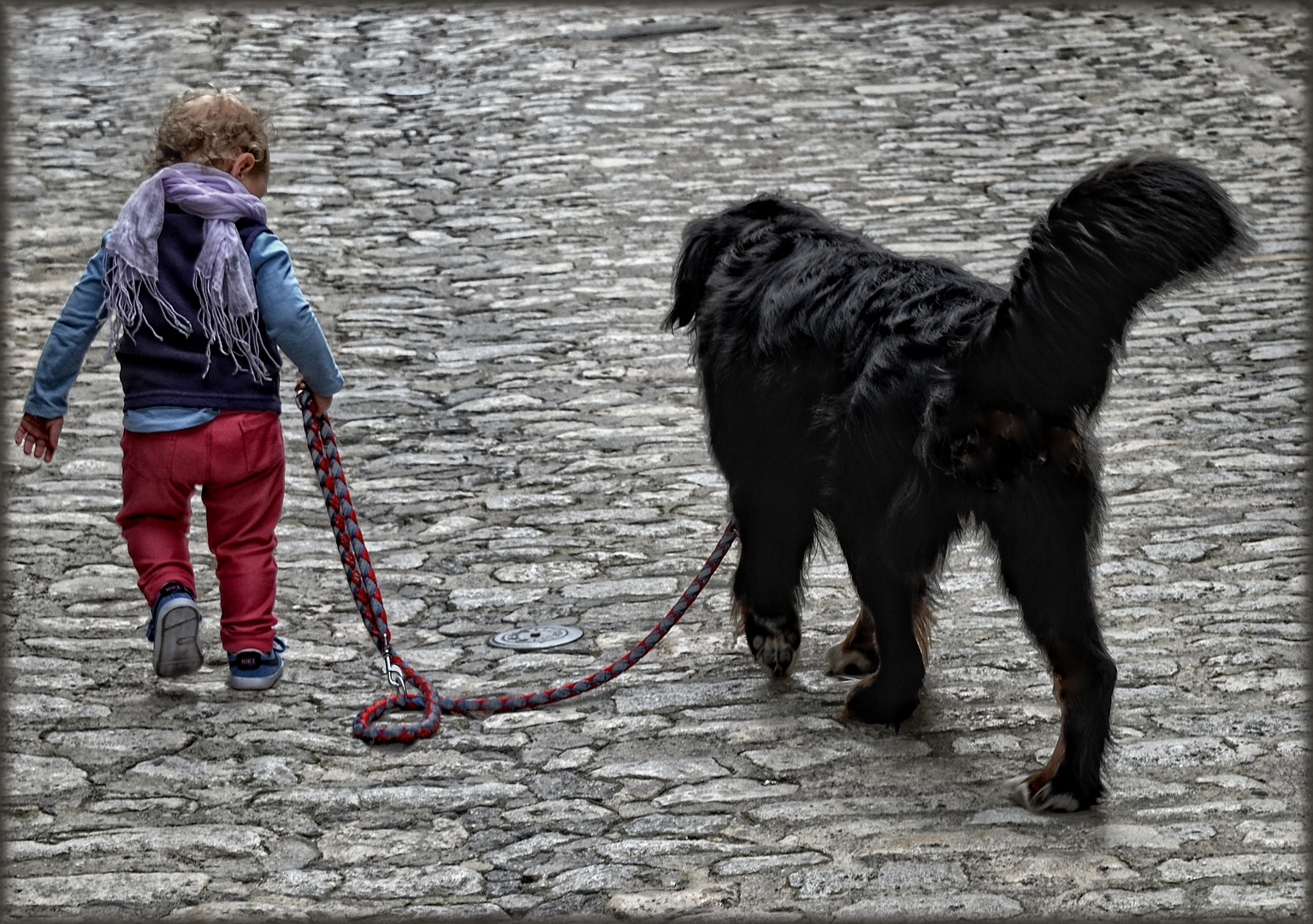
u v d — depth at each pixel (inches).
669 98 468.4
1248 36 513.7
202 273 172.1
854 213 370.3
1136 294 132.0
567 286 337.4
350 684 185.9
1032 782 152.5
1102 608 201.2
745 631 187.2
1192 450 255.0
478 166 414.3
